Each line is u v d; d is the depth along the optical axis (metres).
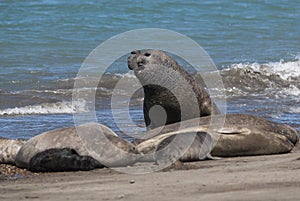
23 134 54.31
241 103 71.19
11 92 74.69
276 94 77.19
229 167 37.59
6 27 117.12
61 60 96.00
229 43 109.88
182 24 124.75
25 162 40.12
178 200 28.27
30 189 33.03
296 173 33.91
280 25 127.00
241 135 42.66
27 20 123.06
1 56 96.69
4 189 33.25
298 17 134.62
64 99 72.19
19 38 109.19
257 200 27.45
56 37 110.88
